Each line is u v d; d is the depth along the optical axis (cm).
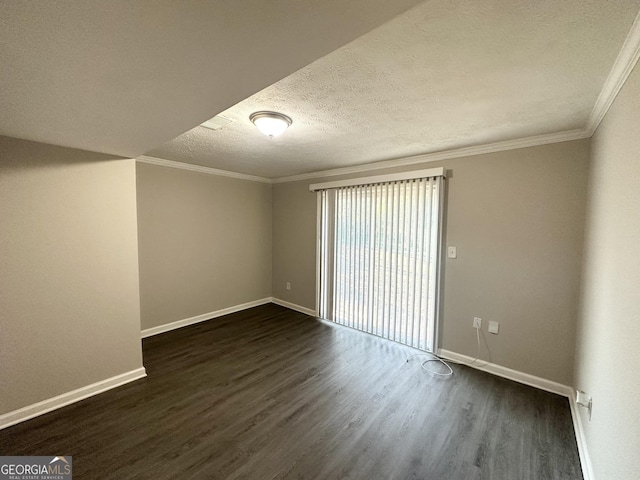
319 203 413
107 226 232
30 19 75
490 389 241
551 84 151
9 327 190
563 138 225
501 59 129
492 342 267
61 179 207
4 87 115
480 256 271
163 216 356
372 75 143
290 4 71
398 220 322
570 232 226
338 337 350
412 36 112
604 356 144
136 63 99
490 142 255
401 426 196
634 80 117
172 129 168
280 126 200
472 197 274
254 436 185
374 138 247
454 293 289
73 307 216
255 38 86
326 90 160
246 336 352
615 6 95
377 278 346
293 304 464
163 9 73
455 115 194
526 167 244
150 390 236
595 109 177
